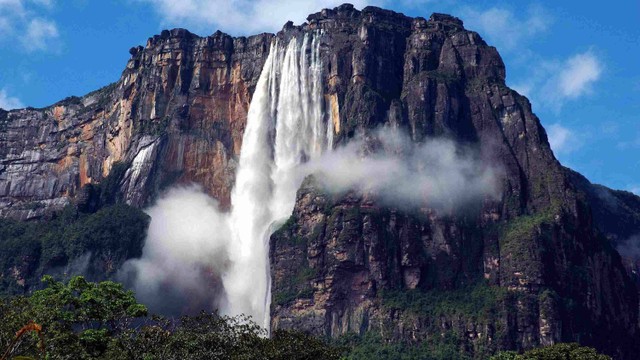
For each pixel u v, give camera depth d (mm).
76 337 138250
